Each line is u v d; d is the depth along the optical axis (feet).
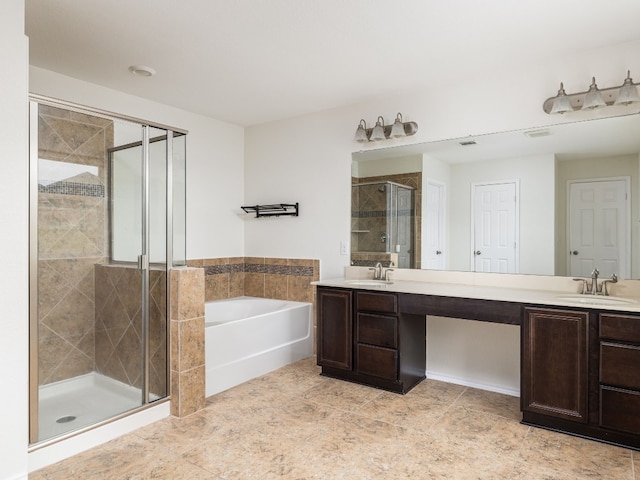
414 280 11.58
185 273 8.92
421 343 11.17
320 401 9.69
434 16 7.69
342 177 12.96
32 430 6.87
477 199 10.61
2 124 6.22
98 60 9.56
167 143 9.09
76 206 7.53
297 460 7.14
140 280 8.51
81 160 7.59
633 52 8.68
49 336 7.13
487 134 10.45
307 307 13.39
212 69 10.09
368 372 10.55
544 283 9.71
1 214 6.23
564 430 8.13
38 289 6.96
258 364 11.41
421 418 8.79
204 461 7.10
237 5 7.30
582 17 7.68
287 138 14.23
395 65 9.86
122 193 8.26
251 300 14.44
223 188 14.61
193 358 9.05
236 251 15.08
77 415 7.48
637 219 8.77
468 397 9.98
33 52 9.14
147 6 7.32
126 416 8.11
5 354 6.28
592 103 8.62
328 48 9.00
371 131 12.26
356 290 10.70
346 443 7.72
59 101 7.23
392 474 6.73
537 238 9.82
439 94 11.17
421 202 11.48
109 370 7.95
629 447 7.50
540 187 9.78
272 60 9.61
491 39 8.57
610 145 9.00
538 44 8.80
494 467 6.95
